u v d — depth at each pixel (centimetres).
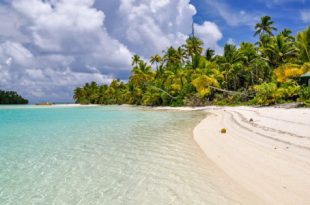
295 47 4591
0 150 1372
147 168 974
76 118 3528
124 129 2127
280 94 3434
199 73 5422
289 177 764
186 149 1254
